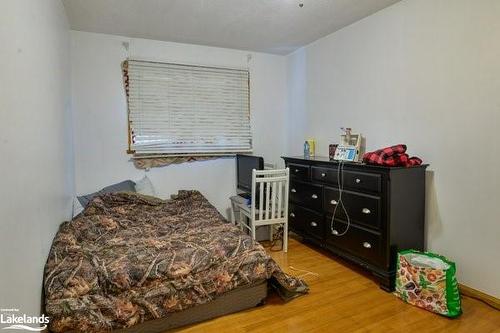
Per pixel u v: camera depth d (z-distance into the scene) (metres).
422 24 2.39
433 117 2.34
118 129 3.44
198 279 1.85
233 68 3.92
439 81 2.28
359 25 2.99
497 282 2.00
